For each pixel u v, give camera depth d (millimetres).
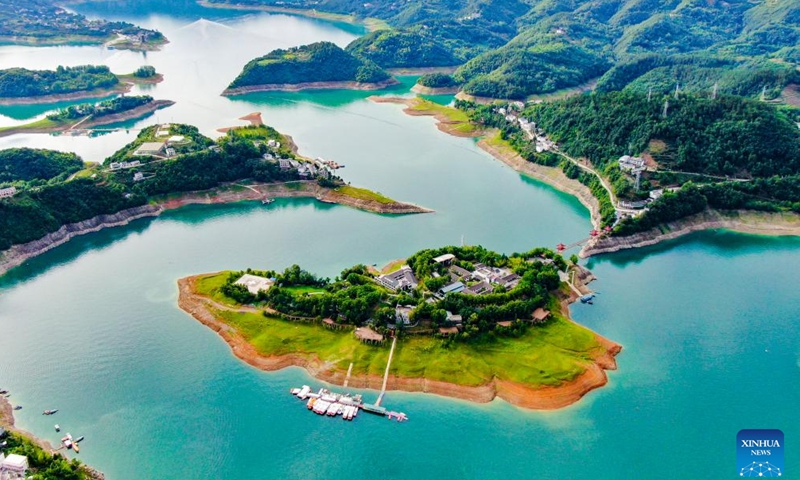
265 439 171250
